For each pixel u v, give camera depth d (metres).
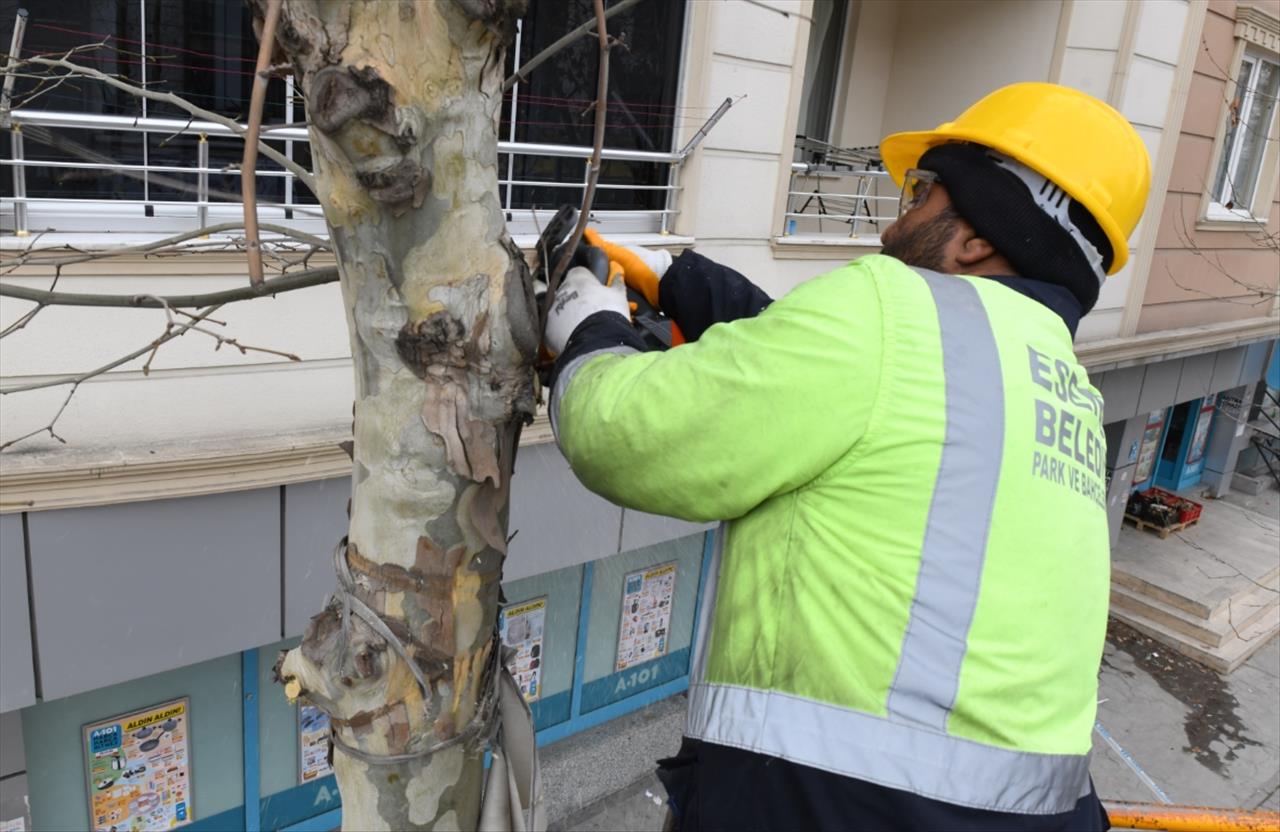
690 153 4.80
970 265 1.31
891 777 1.02
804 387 1.05
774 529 1.12
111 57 3.29
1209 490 12.98
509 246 1.20
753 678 1.12
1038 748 1.06
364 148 1.03
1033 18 6.82
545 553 4.92
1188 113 8.12
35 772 3.97
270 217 3.73
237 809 4.64
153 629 3.61
